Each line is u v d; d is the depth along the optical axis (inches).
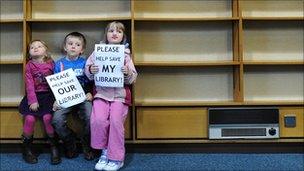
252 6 118.2
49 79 98.7
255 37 118.6
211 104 108.8
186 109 109.7
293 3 118.4
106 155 97.0
